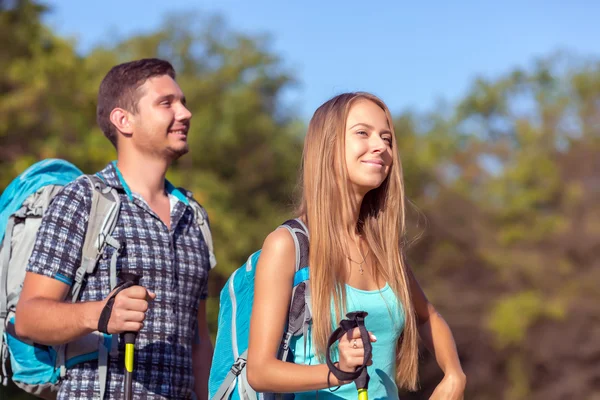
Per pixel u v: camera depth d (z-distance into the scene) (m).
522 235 23.69
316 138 2.94
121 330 3.02
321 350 2.74
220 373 2.97
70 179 3.63
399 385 3.03
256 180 22.05
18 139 14.41
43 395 3.45
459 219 24.45
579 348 21.98
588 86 25.53
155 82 3.68
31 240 3.44
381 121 2.97
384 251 2.96
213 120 21.45
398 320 2.89
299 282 2.79
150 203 3.61
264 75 23.78
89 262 3.32
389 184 3.04
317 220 2.84
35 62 14.52
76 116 14.64
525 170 24.08
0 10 14.84
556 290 22.52
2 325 3.39
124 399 3.02
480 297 23.41
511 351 22.58
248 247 17.64
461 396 3.08
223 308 3.08
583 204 23.81
